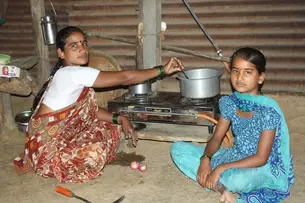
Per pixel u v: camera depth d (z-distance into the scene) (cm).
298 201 288
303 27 493
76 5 578
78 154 315
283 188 278
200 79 366
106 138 338
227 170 273
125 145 403
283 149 277
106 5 564
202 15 526
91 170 326
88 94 327
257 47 516
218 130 299
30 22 607
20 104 560
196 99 377
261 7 502
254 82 263
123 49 571
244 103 272
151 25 469
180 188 314
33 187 326
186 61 546
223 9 516
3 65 409
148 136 387
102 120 351
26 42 619
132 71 301
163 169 348
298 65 506
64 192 304
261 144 263
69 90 306
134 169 347
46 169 322
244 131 276
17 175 350
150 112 380
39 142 318
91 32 581
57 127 315
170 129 398
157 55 485
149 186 318
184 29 538
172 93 421
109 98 493
